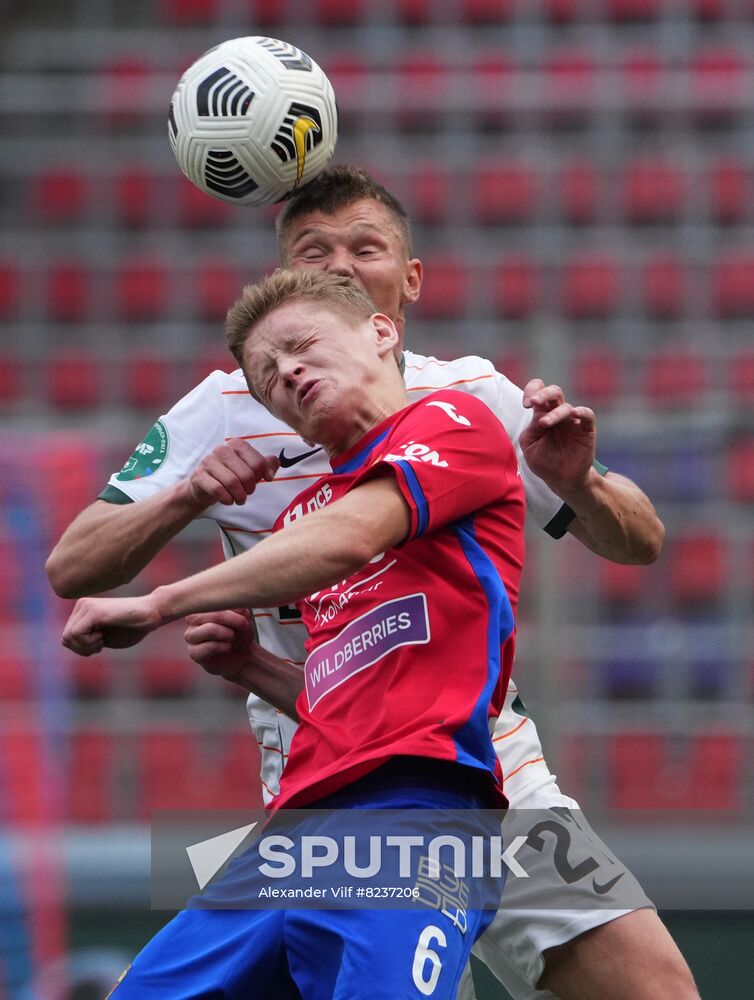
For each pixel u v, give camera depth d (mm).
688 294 26312
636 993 8945
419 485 6570
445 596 6730
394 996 6223
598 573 19359
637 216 26875
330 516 6391
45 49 29141
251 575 6254
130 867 15109
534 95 25344
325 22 30250
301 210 9438
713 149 27031
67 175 27406
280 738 9664
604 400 24203
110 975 14914
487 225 27078
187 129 9477
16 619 18250
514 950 9281
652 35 29484
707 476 19312
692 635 19219
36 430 21609
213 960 6961
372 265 9312
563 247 26953
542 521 9625
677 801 18812
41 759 17812
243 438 9375
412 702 6578
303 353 7098
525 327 24875
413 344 24719
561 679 18344
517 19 30109
